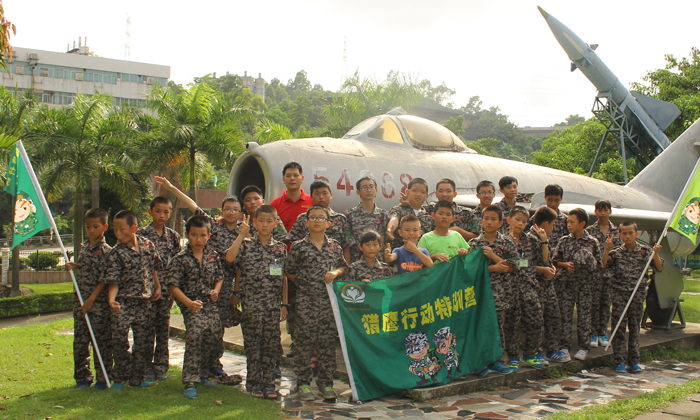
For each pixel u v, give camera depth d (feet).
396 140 30.07
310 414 15.33
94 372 19.69
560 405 16.76
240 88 273.54
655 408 15.66
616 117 68.85
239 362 21.74
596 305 24.68
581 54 65.67
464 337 18.86
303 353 16.88
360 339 16.90
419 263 19.19
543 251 20.31
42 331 28.58
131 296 16.67
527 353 20.56
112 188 64.28
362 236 17.83
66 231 167.02
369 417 15.14
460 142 34.09
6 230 97.25
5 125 59.93
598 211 24.86
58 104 212.23
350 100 69.97
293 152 24.73
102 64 218.59
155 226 19.26
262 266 16.94
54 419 13.84
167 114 60.13
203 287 16.94
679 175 44.21
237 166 25.81
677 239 30.35
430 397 17.02
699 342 28.22
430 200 27.71
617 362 21.86
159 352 18.58
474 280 19.21
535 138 333.42
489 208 19.29
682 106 79.20
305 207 21.58
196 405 15.40
